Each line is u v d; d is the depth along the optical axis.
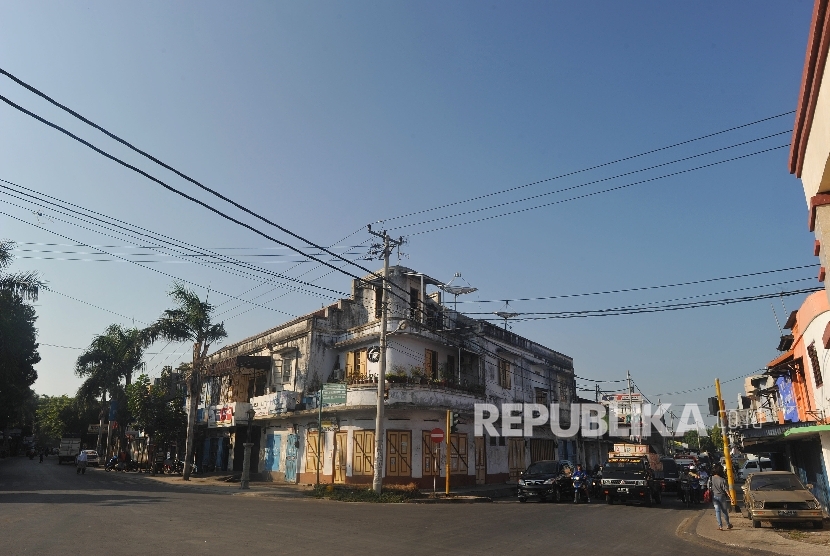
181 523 13.39
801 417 21.30
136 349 49.94
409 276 32.62
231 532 12.22
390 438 27.75
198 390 34.09
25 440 98.75
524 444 37.44
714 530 15.30
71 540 10.66
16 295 31.27
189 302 33.44
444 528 14.24
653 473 26.34
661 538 13.87
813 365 18.39
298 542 11.21
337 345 32.44
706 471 29.14
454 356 33.50
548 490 25.48
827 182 7.37
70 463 62.09
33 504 16.69
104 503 17.42
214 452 39.69
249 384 37.81
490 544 11.95
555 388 44.06
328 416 29.59
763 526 16.05
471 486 30.53
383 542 11.65
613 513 20.05
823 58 6.41
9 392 45.97
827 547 12.20
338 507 19.38
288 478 31.36
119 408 52.03
